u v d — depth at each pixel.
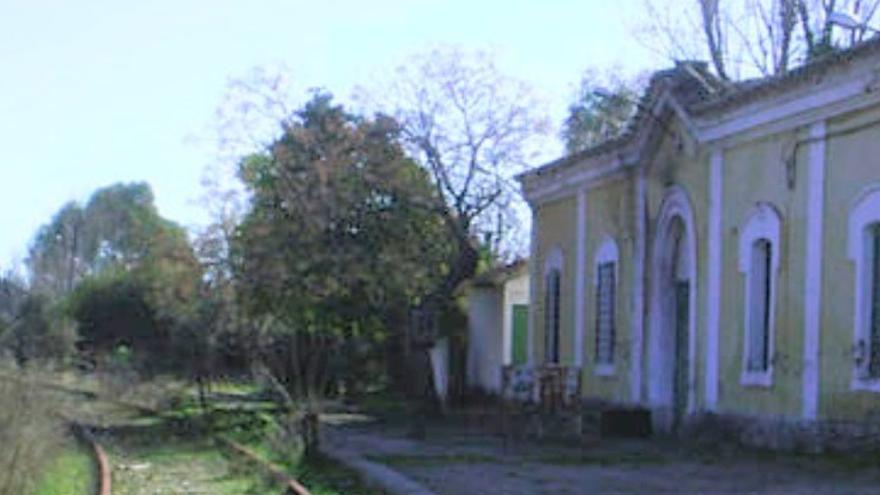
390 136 31.22
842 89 19.31
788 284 20.92
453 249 33.66
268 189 28.77
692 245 24.45
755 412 21.81
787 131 21.05
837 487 16.53
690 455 21.25
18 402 16.34
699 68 25.44
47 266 87.75
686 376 25.23
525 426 27.19
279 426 22.59
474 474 18.78
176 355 39.12
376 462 20.61
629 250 27.48
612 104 44.69
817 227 20.12
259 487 18.09
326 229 28.62
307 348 31.19
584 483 17.55
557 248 32.16
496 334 36.94
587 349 29.78
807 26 36.44
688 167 24.69
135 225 78.31
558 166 31.41
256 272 28.27
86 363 48.41
